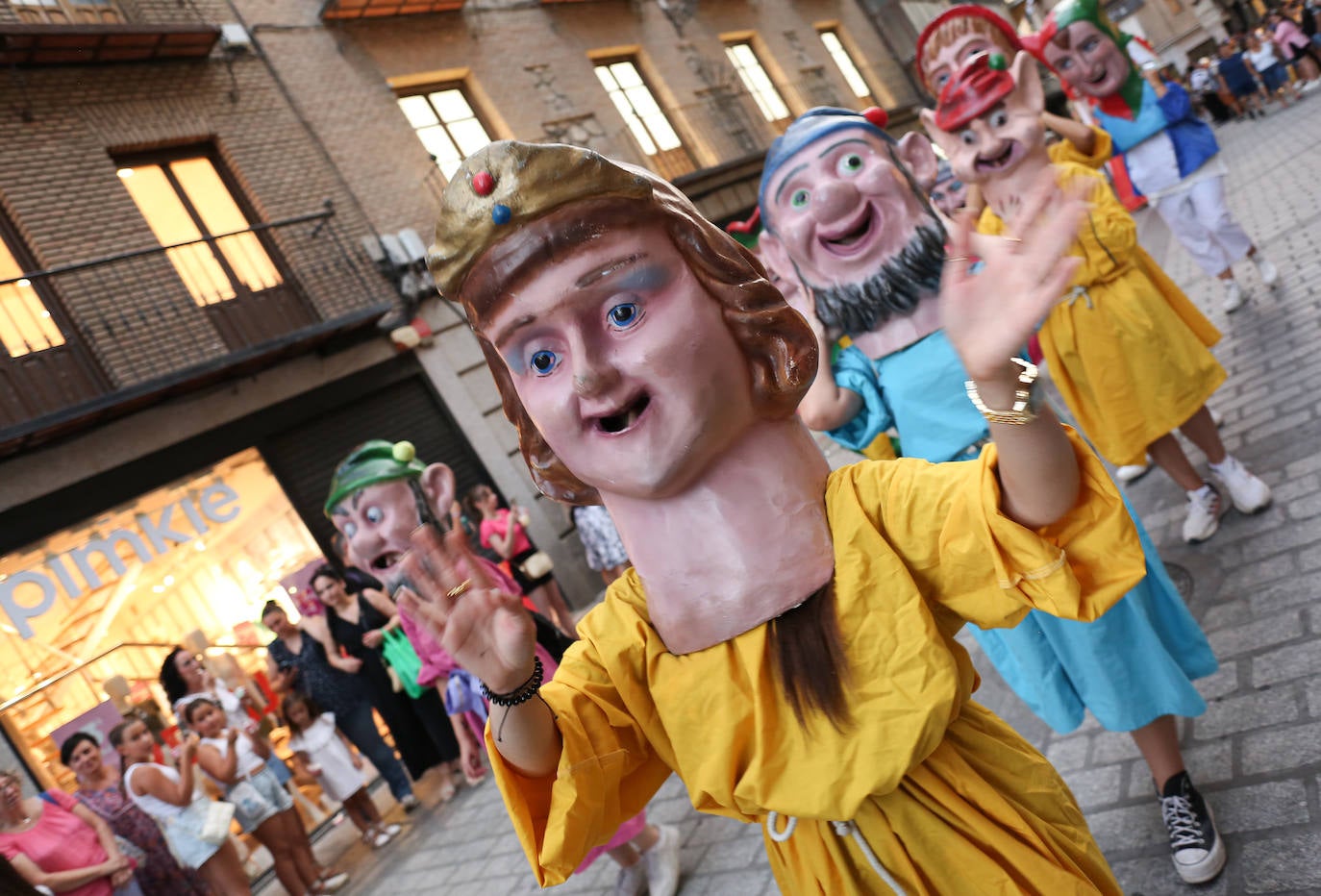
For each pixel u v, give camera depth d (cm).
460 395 988
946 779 153
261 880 632
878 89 1917
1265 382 480
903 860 152
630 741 163
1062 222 120
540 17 1330
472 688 432
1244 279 691
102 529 761
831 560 152
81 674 720
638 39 1461
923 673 145
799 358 149
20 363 770
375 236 991
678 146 1476
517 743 149
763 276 155
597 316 143
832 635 148
